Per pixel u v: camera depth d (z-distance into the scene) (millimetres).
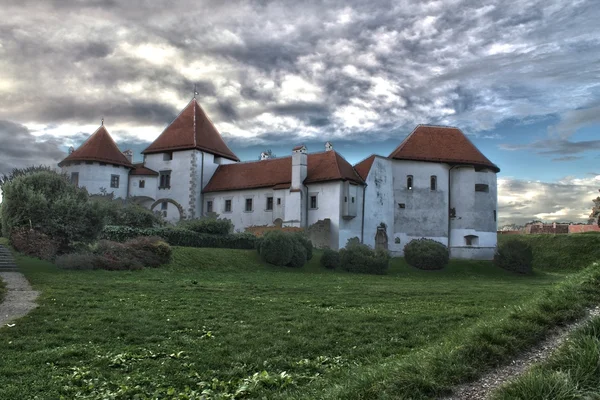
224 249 34906
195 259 31031
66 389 7520
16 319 12125
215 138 55812
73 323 11828
